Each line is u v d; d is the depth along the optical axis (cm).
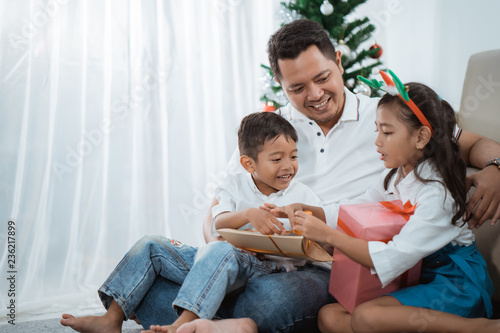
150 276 129
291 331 124
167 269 130
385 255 112
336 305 124
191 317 113
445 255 121
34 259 208
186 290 116
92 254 224
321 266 139
